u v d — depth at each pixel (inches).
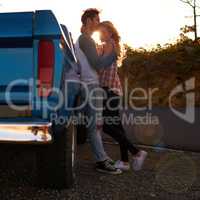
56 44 115.8
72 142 141.9
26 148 120.0
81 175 169.6
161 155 217.9
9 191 142.8
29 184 151.7
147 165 191.6
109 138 255.3
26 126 112.2
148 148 240.8
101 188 150.4
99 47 177.2
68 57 136.9
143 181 162.4
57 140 135.8
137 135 255.4
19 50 116.0
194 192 148.6
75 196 138.5
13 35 115.0
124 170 177.9
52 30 115.5
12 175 164.7
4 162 186.4
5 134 112.2
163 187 154.1
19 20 115.9
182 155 219.0
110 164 175.2
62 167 139.4
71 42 185.2
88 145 241.9
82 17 172.6
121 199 137.7
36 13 116.6
